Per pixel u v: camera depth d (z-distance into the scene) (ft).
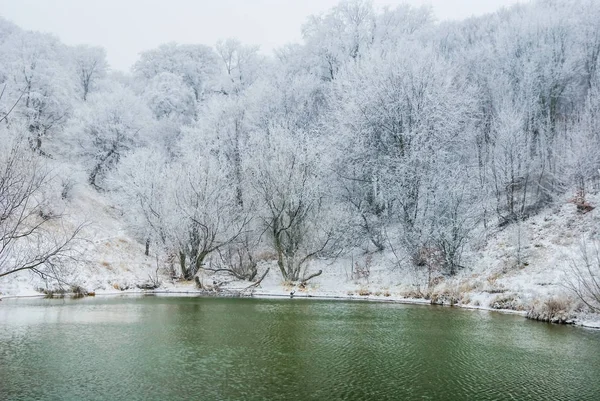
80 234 107.86
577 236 82.02
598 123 96.17
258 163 113.09
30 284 86.07
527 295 72.18
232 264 118.83
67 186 121.08
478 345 47.44
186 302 84.02
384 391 32.45
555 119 120.37
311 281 110.93
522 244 88.48
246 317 65.72
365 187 121.49
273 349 44.96
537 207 99.45
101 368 36.83
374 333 53.78
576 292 57.98
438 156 108.78
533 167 106.11
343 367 38.63
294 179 109.29
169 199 111.34
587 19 125.08
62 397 29.78
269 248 123.65
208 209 110.01
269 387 32.94
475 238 98.68
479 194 105.40
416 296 91.66
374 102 118.32
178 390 31.81
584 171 90.74
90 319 60.44
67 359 39.42
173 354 42.04
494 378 35.78
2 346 43.62
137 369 36.76
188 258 117.29
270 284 111.04
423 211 105.29
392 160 112.37
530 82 116.37
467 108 116.57
